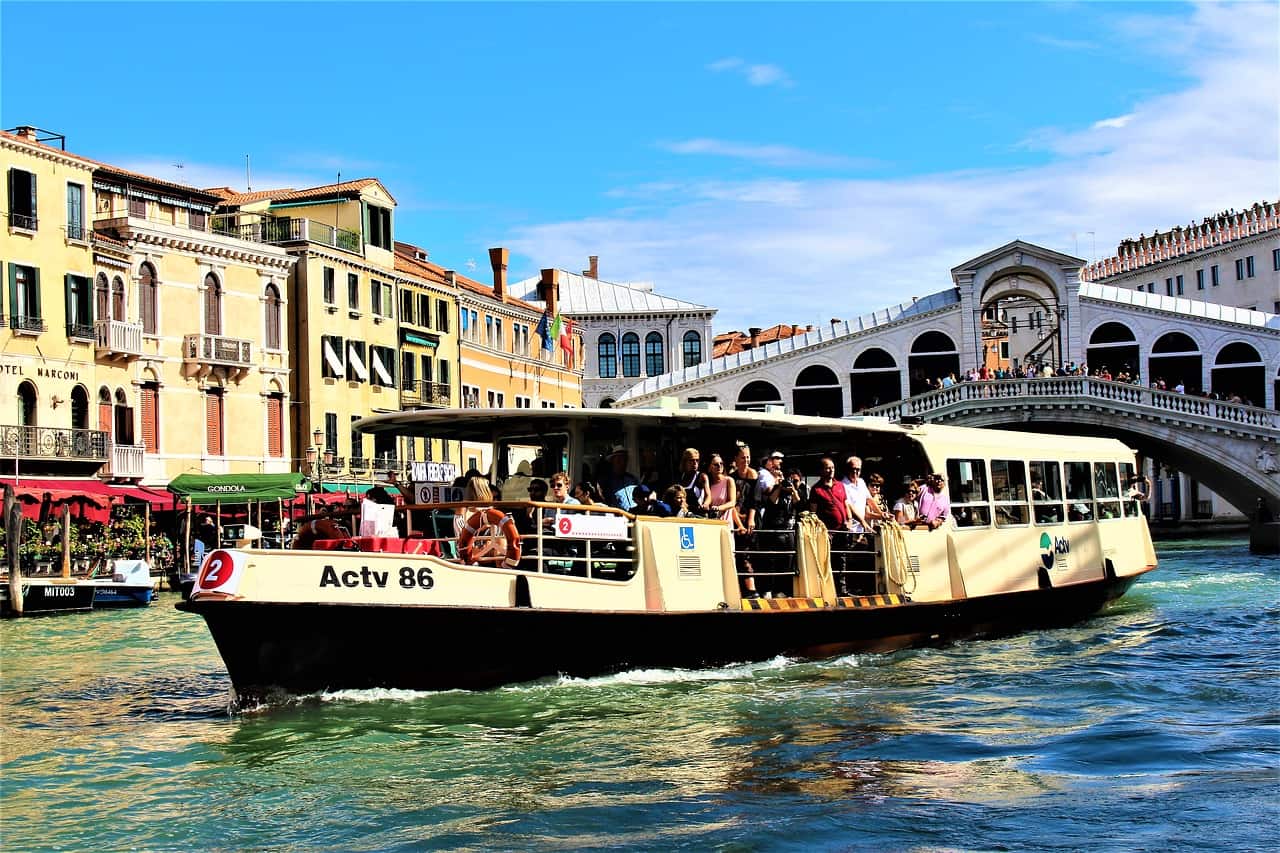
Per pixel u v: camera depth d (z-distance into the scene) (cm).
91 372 3691
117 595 2917
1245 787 978
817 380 6369
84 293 3684
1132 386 5250
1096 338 6122
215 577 1171
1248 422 5150
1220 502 7106
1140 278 8819
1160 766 1052
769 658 1490
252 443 4284
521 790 1001
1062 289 6103
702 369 6419
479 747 1122
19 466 3409
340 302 4706
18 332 3456
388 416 1505
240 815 954
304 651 1199
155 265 3950
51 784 1054
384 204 5062
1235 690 1394
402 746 1123
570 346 6862
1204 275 8050
